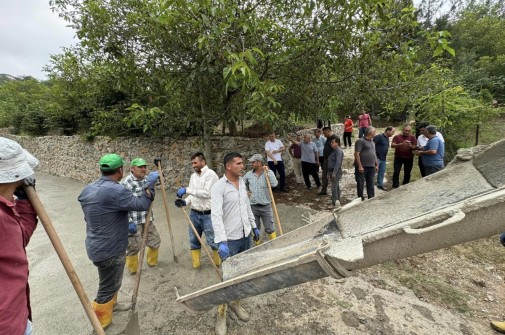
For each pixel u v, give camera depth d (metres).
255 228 3.25
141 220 3.63
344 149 11.67
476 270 3.72
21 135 14.62
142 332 2.70
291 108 6.24
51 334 2.67
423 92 5.50
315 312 2.93
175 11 4.43
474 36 17.19
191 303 2.32
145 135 8.47
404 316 2.89
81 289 1.69
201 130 7.55
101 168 2.53
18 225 1.42
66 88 10.23
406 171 6.68
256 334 2.66
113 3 4.83
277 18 5.19
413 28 4.62
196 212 3.71
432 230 1.42
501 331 2.71
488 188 1.78
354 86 5.46
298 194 7.11
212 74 5.09
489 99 10.52
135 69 5.29
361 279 3.51
